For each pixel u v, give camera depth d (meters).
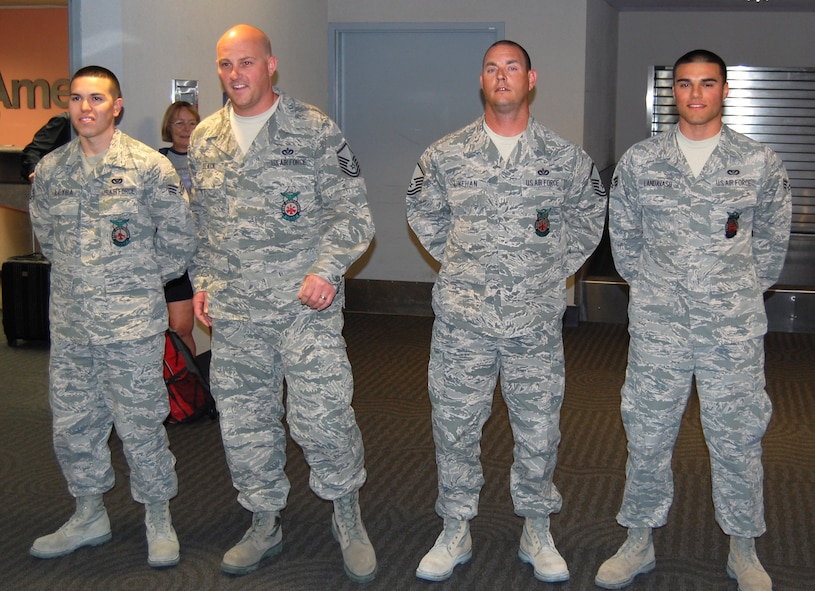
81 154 2.92
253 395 2.96
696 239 2.73
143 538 3.24
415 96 7.05
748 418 2.75
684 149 2.78
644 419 2.84
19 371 5.53
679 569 3.02
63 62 9.23
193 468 3.91
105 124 2.87
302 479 3.81
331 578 2.96
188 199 3.01
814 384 5.35
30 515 3.43
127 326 2.88
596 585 2.91
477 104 6.98
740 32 8.91
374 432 4.42
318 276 2.72
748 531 2.83
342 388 2.87
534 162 2.77
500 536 3.27
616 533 3.29
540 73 6.73
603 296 7.03
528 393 2.87
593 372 5.54
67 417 3.01
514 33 6.75
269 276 2.83
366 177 7.20
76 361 2.99
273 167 2.82
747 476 2.79
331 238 2.81
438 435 2.95
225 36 2.77
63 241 2.90
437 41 6.96
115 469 3.86
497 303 2.80
